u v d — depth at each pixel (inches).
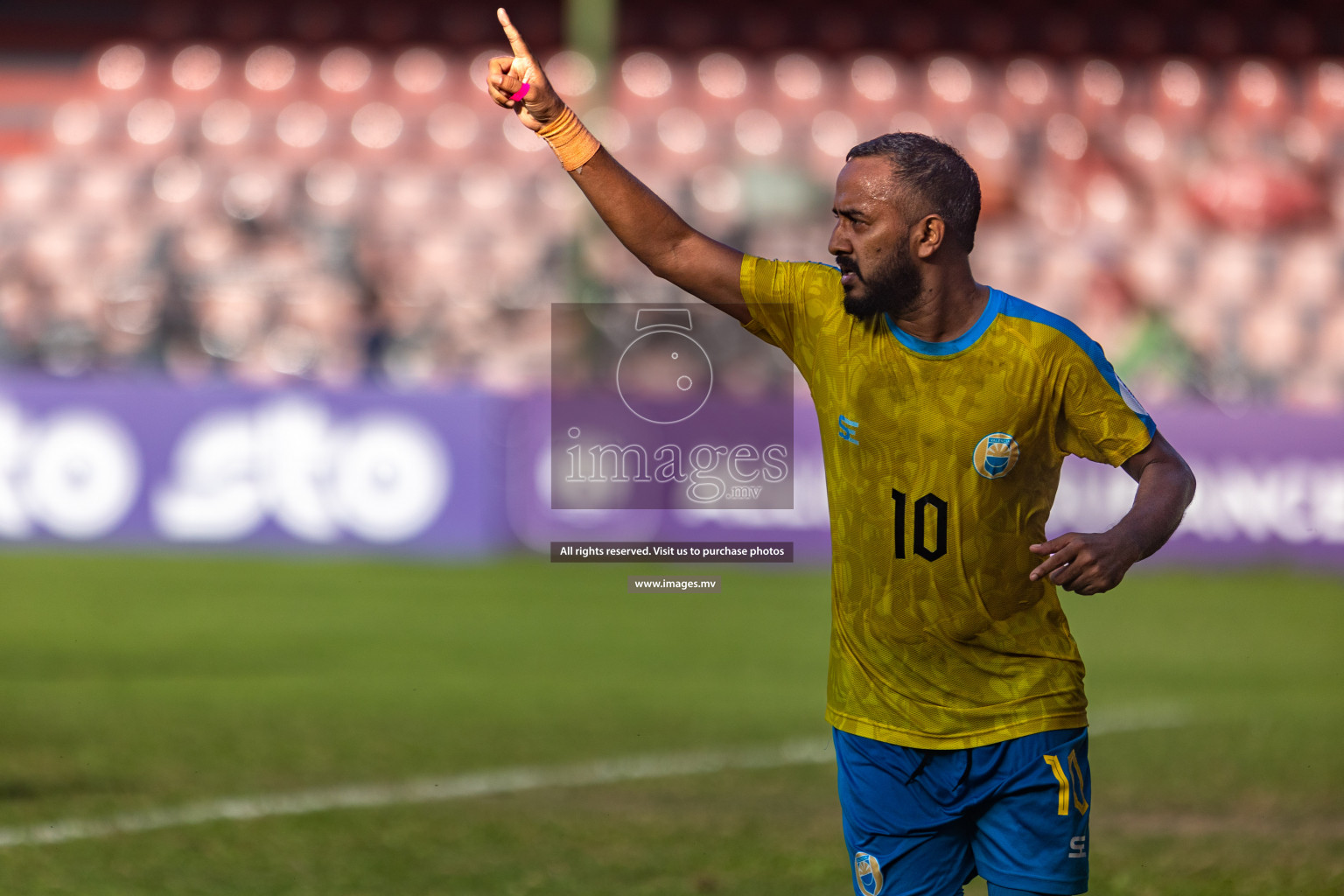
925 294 422.3
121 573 1740.9
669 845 730.8
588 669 1283.2
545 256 2810.0
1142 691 1218.6
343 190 2982.3
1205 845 747.4
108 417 1867.6
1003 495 428.8
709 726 1051.9
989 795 438.3
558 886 655.1
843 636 452.8
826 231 2910.9
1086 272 2970.0
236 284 2600.9
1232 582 1863.9
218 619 1496.1
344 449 1856.5
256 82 3363.7
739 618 1587.1
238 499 1861.5
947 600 434.3
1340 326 2938.0
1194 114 3430.1
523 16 3486.7
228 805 804.6
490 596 1668.3
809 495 1879.9
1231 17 3567.9
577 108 2522.1
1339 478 1926.7
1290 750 991.0
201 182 3014.3
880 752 446.3
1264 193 3228.3
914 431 428.1
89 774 877.2
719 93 3344.0
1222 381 2425.0
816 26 3533.5
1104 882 675.4
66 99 3346.5
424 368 2480.3
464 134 3238.2
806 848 726.5
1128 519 415.5
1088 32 3558.1
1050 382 422.6
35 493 1875.0
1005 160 3267.7
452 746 973.8
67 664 1264.8
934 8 3548.2
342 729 1026.1
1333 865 708.0
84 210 2945.4
